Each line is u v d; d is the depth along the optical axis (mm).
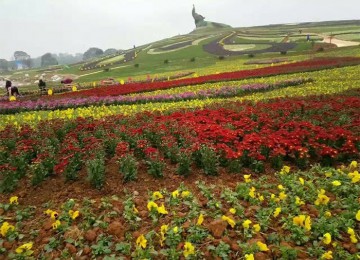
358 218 5434
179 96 21203
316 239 5359
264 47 74750
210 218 5996
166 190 7367
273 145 8680
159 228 5750
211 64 60281
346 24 112938
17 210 6645
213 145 8914
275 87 23281
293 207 6094
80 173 8406
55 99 23031
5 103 21562
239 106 15438
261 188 7184
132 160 8039
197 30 149500
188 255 4898
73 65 105312
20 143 9898
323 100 15555
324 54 52625
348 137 8750
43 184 7895
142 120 12555
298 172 8000
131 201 6648
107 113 16641
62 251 5246
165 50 91250
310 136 9625
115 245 5352
